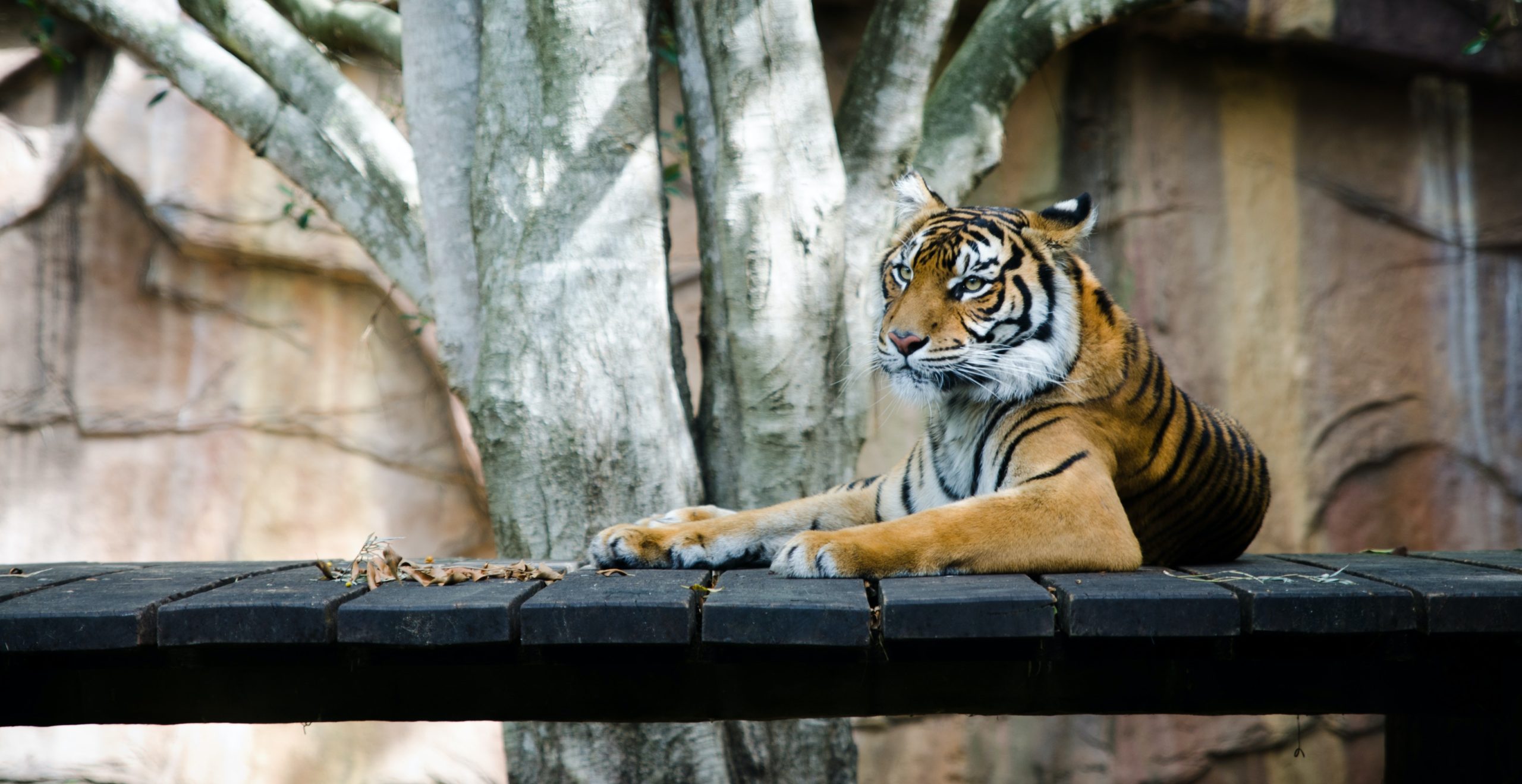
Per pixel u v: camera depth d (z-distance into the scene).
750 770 9.01
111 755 14.24
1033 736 15.20
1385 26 14.63
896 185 8.06
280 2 11.50
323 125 9.71
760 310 8.42
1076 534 6.17
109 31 9.91
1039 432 6.83
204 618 4.92
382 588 5.57
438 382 15.16
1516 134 15.62
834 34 15.02
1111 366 7.07
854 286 9.12
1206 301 15.27
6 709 5.43
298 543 14.98
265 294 15.12
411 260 9.55
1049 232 7.29
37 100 14.83
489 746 14.90
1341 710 5.40
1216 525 7.94
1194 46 15.21
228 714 5.50
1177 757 15.13
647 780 8.61
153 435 14.93
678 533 6.62
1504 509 15.40
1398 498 15.41
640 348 8.47
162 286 14.94
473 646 5.22
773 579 5.71
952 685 5.47
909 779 15.17
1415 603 4.83
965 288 7.10
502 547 8.61
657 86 9.15
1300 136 15.46
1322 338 15.39
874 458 14.95
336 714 5.52
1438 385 15.48
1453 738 6.16
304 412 15.08
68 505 14.74
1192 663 5.41
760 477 8.67
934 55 9.20
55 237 14.88
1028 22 10.12
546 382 8.33
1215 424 8.09
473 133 9.09
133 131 14.52
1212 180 15.34
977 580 5.57
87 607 4.98
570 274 8.38
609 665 5.37
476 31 9.12
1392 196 15.53
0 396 14.71
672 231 14.87
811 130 8.45
